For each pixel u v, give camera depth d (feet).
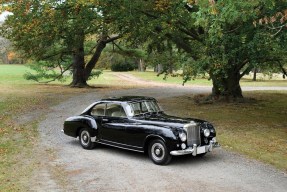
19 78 177.78
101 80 178.19
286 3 40.70
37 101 85.30
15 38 83.76
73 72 133.59
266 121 57.41
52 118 61.87
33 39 79.05
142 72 261.85
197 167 33.71
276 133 48.32
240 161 35.73
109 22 61.52
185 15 61.21
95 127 39.58
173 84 155.63
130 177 30.99
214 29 37.42
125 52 146.72
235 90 81.76
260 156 37.27
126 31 68.49
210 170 32.78
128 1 56.49
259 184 29.07
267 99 88.22
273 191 27.48
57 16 60.70
